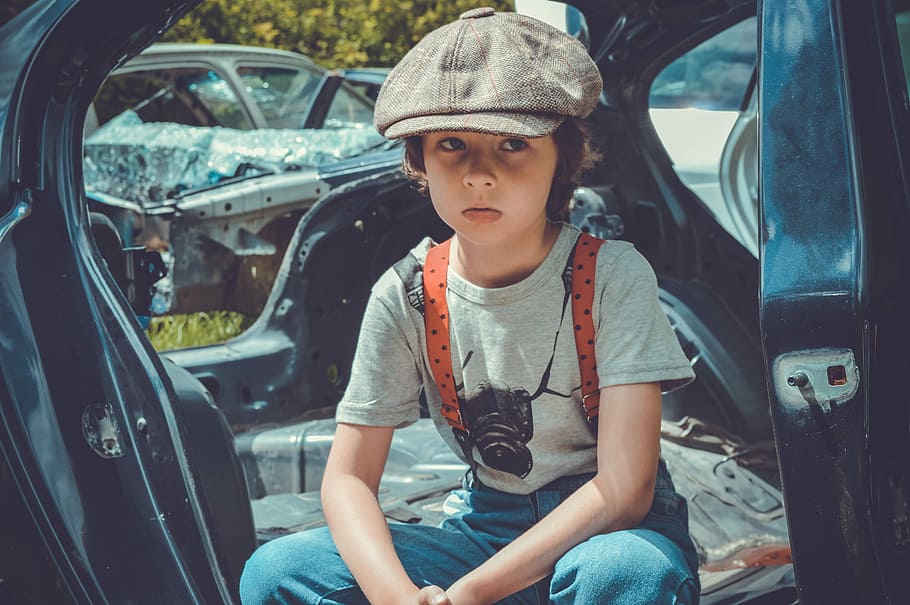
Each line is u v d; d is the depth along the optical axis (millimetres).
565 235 1430
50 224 1562
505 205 1332
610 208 2791
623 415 1342
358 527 1383
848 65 1244
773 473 2527
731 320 2814
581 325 1389
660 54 2648
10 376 1493
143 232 4129
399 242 3438
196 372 3199
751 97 3078
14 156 1559
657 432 1351
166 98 5191
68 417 1494
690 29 2551
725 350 2730
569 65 1345
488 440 1453
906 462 1235
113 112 5859
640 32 2557
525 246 1395
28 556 1516
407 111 1328
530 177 1335
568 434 1430
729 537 2254
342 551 1376
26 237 1531
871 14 1307
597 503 1311
